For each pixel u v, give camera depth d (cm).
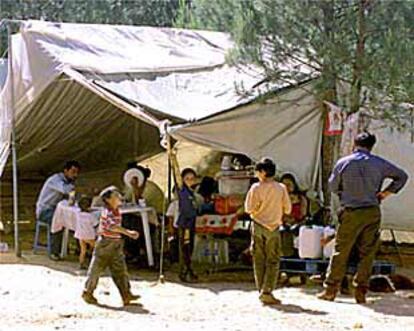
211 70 1223
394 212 1185
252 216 830
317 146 1087
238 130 1050
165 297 872
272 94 1041
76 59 1192
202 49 1327
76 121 1376
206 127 1030
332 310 803
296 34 973
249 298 871
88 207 1072
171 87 1145
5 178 1619
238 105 1040
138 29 1346
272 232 823
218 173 1195
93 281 821
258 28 986
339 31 965
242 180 1084
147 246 1080
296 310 801
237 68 1048
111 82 1139
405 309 819
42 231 1429
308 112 1078
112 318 754
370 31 965
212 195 1103
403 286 968
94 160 1612
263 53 997
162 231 1025
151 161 1634
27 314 769
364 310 809
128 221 1098
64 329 707
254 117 1056
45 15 2416
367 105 995
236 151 1049
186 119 1023
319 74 1010
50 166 1622
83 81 1129
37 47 1223
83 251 1063
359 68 961
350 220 831
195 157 1447
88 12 2412
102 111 1351
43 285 932
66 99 1266
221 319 755
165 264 1096
